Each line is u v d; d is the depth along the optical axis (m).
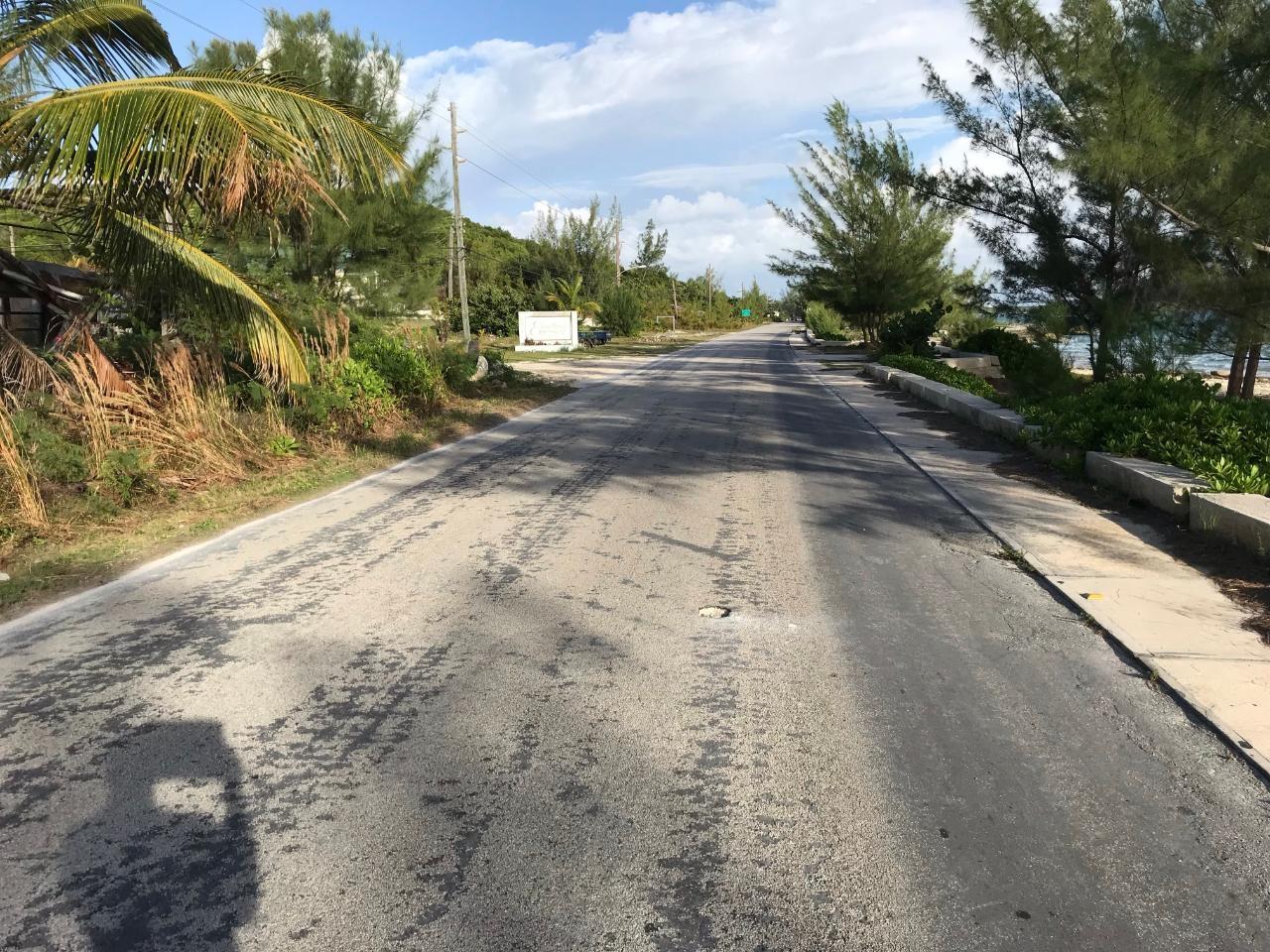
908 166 18.80
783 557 5.97
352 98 17.16
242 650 4.33
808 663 4.17
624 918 2.45
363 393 11.27
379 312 17.77
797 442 11.38
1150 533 6.52
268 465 9.12
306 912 2.46
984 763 3.28
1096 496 7.79
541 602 5.04
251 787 3.08
